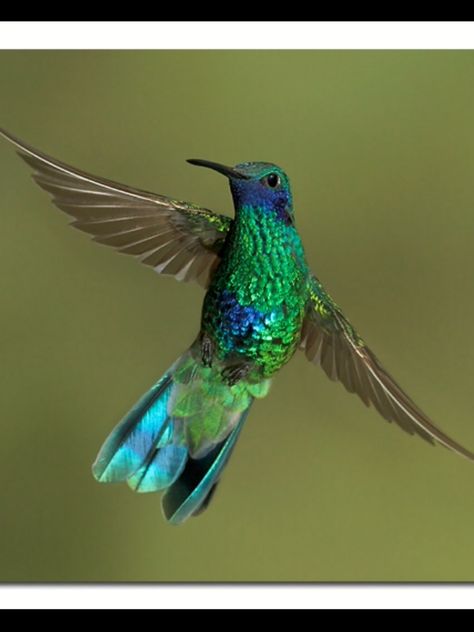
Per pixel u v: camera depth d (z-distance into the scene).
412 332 2.76
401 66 2.77
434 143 2.77
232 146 2.76
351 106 2.77
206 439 2.57
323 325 2.58
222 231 2.57
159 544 2.73
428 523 2.74
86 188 2.55
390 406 2.55
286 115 2.77
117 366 2.75
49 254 2.76
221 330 2.57
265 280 2.56
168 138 2.76
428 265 2.76
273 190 2.56
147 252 2.57
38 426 2.74
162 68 2.76
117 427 2.57
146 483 2.57
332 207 2.76
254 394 2.58
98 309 2.75
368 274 2.76
